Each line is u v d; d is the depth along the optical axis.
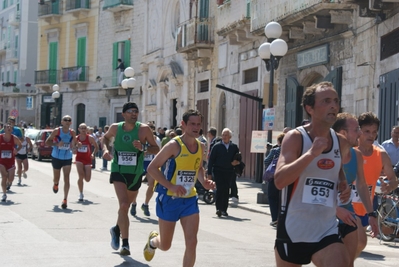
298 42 24.61
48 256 10.14
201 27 32.97
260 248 11.57
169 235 8.47
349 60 21.11
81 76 52.19
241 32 28.52
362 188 7.46
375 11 18.48
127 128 10.68
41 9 56.38
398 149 14.91
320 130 5.84
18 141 17.92
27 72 66.25
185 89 36.53
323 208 5.79
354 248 7.15
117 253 10.56
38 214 15.12
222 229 14.18
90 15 51.78
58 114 55.88
